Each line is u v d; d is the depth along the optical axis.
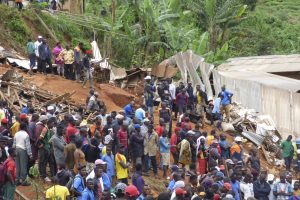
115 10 47.09
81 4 47.09
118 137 24.94
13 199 20.94
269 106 37.25
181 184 21.50
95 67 37.06
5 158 21.42
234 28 59.84
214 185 21.66
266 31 65.38
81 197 20.19
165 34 45.62
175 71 37.94
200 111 34.03
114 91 34.94
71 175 21.08
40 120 23.28
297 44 67.31
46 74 34.19
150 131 26.48
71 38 42.81
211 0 49.78
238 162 26.08
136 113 27.78
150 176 26.62
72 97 31.77
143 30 46.22
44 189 22.94
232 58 48.28
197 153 26.59
